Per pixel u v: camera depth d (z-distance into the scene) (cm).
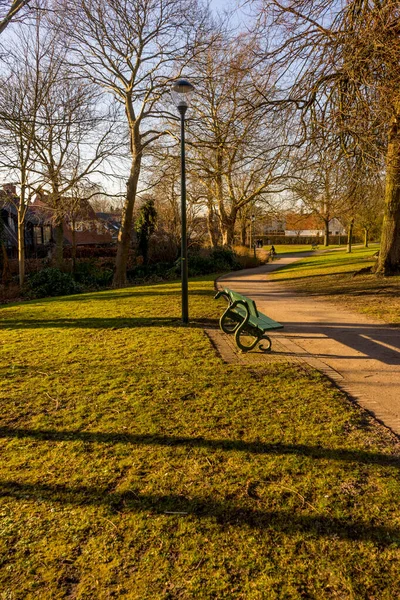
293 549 229
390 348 631
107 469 310
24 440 358
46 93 1759
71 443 350
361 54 866
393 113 848
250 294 1306
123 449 338
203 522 252
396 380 491
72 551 232
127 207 2066
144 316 933
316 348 640
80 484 292
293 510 261
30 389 480
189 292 1354
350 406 415
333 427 369
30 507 269
